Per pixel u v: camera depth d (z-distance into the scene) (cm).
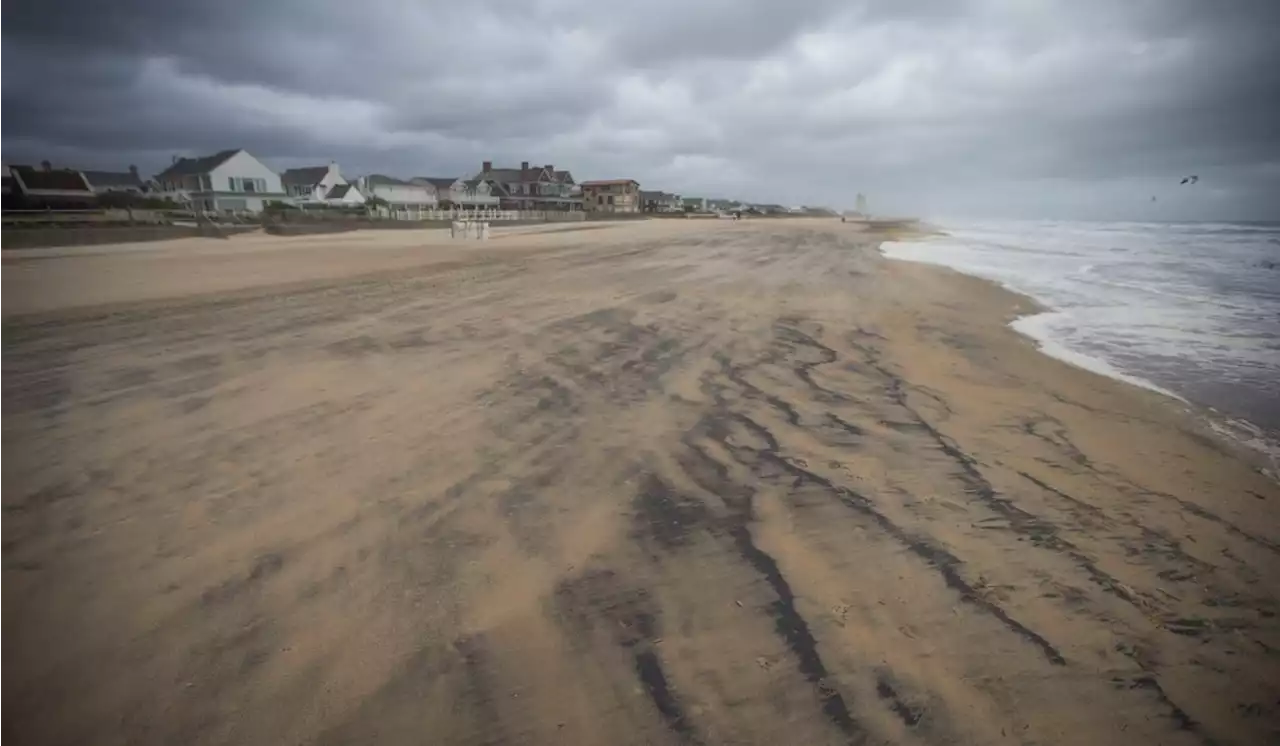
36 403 534
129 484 383
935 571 313
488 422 502
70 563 298
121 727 207
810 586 297
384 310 1006
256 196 5978
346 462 420
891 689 233
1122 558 335
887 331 933
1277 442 540
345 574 294
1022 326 1067
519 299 1133
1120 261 2472
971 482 422
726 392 602
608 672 238
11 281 1389
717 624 267
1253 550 350
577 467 423
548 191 9331
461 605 274
